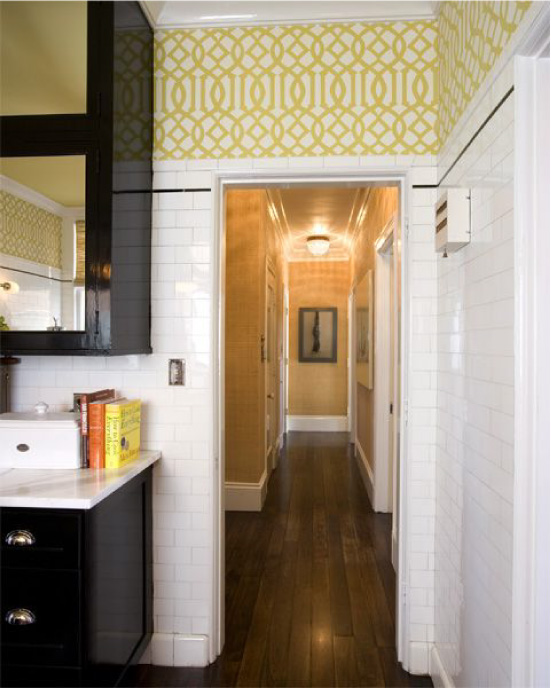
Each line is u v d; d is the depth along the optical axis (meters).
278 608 2.45
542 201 1.15
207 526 2.07
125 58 1.84
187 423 2.08
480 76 1.47
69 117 1.75
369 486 4.23
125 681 1.85
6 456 1.78
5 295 1.77
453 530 1.74
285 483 4.68
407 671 1.99
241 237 3.91
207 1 2.02
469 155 1.57
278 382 5.97
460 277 1.67
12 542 1.45
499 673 1.28
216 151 2.08
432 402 2.00
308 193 4.46
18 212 1.79
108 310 1.72
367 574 2.82
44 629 1.45
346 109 2.04
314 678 1.94
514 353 1.18
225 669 2.00
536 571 1.13
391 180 2.07
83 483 1.58
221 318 2.16
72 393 2.12
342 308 7.59
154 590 2.09
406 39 2.02
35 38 1.77
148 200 2.07
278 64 2.07
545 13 1.00
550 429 1.13
